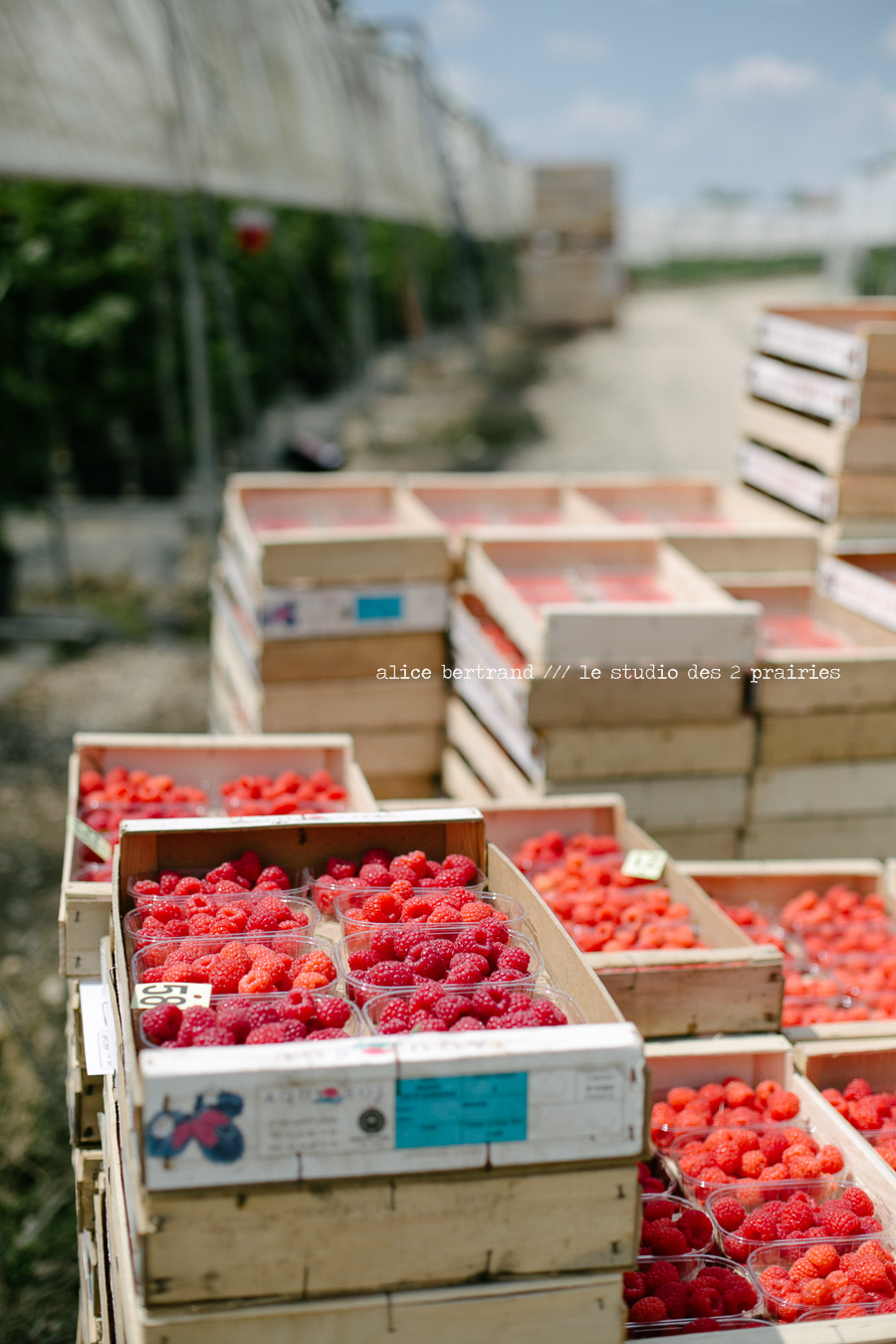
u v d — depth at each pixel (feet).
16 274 29.35
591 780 14.33
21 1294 11.57
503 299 95.50
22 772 21.54
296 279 46.11
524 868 12.25
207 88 28.53
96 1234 8.98
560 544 16.75
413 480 20.51
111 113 23.47
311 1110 6.11
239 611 18.21
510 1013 7.08
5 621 28.22
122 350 34.09
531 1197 6.40
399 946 8.16
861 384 17.29
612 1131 6.40
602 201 77.15
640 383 60.54
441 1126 6.24
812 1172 8.89
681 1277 8.02
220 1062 6.06
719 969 10.05
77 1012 9.62
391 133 53.06
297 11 36.78
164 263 35.04
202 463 27.94
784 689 14.56
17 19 19.54
